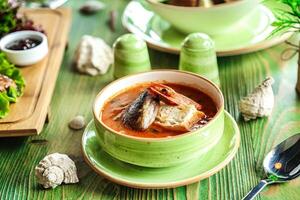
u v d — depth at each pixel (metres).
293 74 1.00
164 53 1.09
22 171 0.85
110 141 0.79
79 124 0.91
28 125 0.87
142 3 1.19
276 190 0.78
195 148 0.78
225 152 0.82
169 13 1.03
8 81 0.93
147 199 0.79
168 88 0.84
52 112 0.96
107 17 1.23
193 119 0.81
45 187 0.81
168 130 0.80
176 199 0.78
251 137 0.87
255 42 1.04
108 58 1.06
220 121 0.81
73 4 1.30
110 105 0.86
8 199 0.80
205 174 0.78
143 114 0.81
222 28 1.06
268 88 0.90
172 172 0.79
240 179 0.80
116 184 0.81
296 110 0.92
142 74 0.89
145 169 0.80
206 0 1.07
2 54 0.99
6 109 0.89
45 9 1.19
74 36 1.17
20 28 1.07
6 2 1.07
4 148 0.89
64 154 0.85
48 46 1.07
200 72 0.96
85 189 0.81
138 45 0.98
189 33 1.08
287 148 0.82
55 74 1.00
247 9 1.03
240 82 0.99
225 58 1.06
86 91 1.00
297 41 1.08
